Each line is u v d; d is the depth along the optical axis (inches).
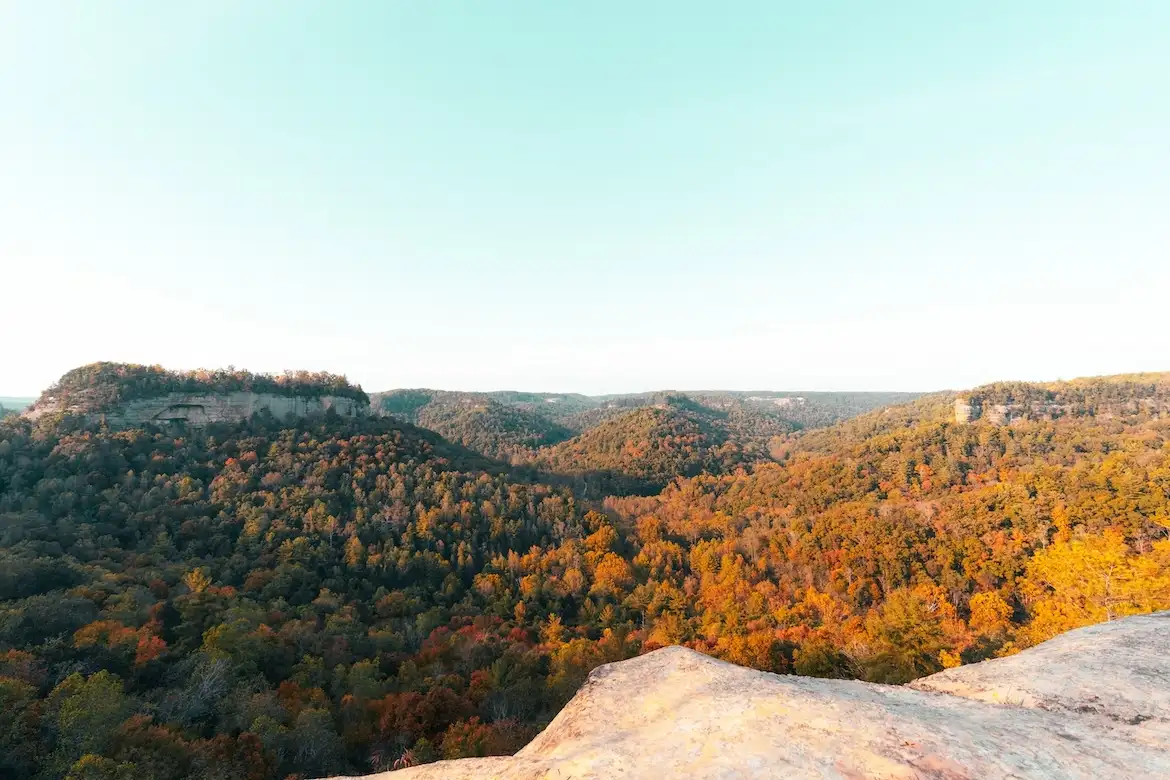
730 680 357.1
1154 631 459.8
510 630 2471.7
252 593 2455.7
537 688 1680.6
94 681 1135.6
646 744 270.7
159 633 1756.9
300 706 1422.2
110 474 3331.7
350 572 2965.1
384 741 1344.7
